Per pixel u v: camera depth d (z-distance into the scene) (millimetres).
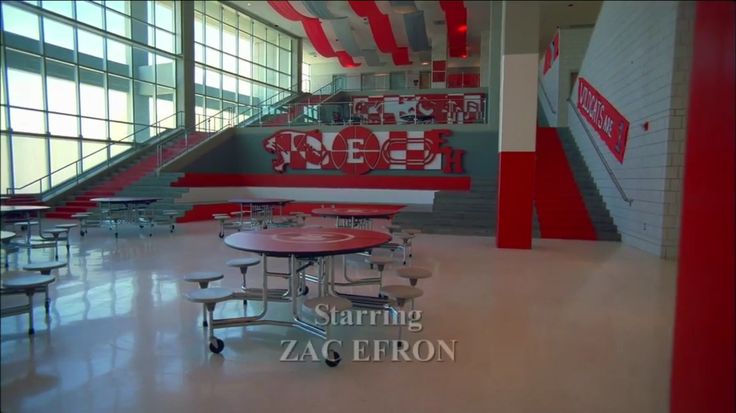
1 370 1985
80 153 11969
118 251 6660
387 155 12703
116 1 12719
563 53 12805
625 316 3766
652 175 6734
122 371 2664
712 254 1369
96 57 12305
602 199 9008
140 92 13633
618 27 8125
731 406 1254
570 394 2438
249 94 18141
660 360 2881
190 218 10750
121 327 3398
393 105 17141
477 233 8766
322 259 3838
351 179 13000
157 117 14258
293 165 13516
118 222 9367
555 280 5023
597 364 2822
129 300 4109
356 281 4328
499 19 11883
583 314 3816
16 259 1686
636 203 7316
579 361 2869
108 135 12703
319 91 20328
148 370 2680
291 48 20406
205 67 15664
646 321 3639
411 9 14852
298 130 13430
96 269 5406
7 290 1594
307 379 2594
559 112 12922
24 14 10383
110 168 12516
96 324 3461
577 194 9250
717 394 1324
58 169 11188
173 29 14547
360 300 3779
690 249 1501
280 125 14367
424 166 12461
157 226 9906
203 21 15711
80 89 11867
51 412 2199
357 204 12422
